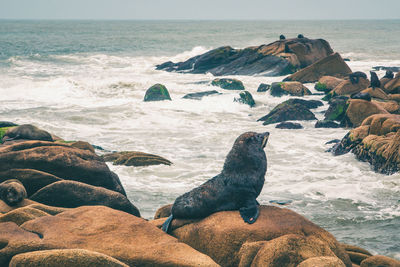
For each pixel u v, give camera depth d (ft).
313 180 42.22
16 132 41.93
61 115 74.38
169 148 55.42
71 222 20.59
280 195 38.29
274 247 17.48
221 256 19.43
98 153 51.93
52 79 110.42
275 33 444.96
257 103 88.94
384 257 20.10
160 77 126.31
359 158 48.62
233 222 20.17
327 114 71.92
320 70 114.73
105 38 329.52
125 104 83.56
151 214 34.04
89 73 130.72
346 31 495.41
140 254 18.54
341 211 34.32
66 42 276.21
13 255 18.06
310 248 17.43
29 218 21.42
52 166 30.30
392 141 44.65
